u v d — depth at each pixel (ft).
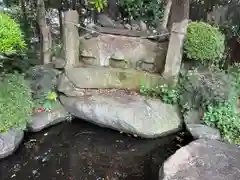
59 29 20.90
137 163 11.85
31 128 12.84
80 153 12.30
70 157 11.98
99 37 16.37
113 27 17.35
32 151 12.05
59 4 19.93
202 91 13.39
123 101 14.23
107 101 14.11
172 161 10.18
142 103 14.11
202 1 22.74
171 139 13.24
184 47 14.06
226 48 17.01
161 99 14.49
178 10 13.64
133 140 13.17
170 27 15.65
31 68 15.12
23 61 14.98
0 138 11.12
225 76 13.96
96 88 15.62
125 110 13.35
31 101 13.06
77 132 13.69
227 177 9.44
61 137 13.25
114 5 19.20
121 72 15.42
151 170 11.43
